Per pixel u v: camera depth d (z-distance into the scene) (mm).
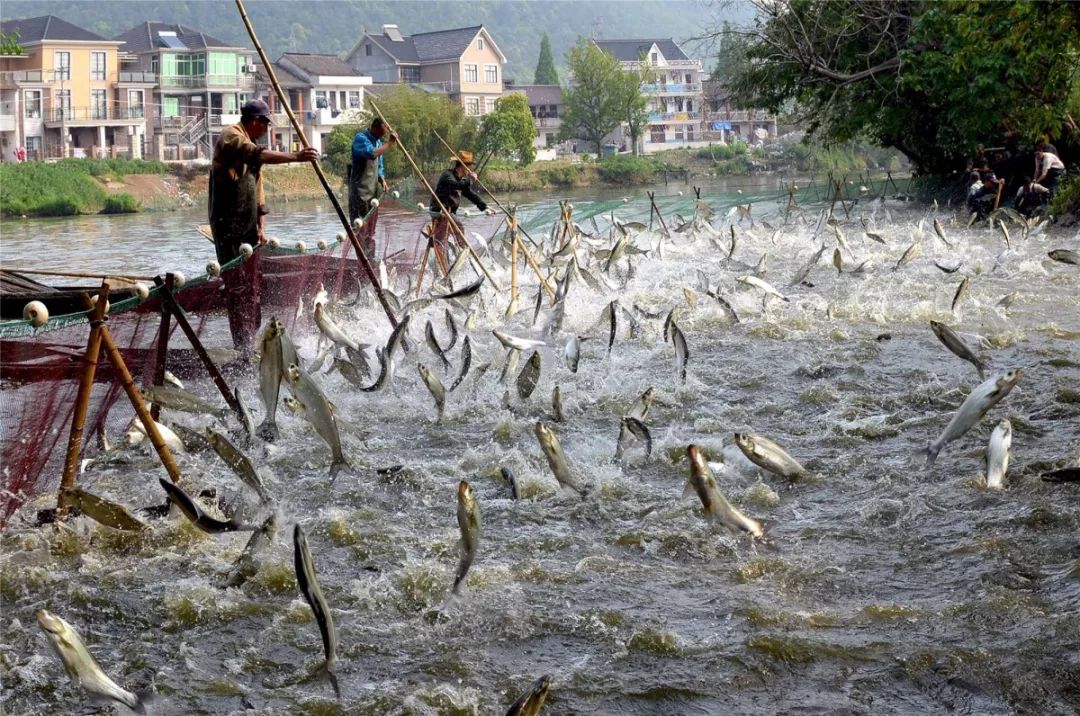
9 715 4688
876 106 29688
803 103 32156
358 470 7750
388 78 95750
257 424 8375
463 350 9180
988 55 24828
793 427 8594
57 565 6137
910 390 9547
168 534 6500
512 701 4746
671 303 13945
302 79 83750
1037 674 4816
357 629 5395
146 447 7988
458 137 65000
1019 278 15797
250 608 5629
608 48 116562
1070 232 21266
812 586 5773
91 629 5445
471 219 17109
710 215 20469
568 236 15781
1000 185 23344
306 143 9969
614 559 6176
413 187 20422
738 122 107375
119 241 31531
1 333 6266
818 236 21484
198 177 61500
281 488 7363
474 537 4793
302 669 5047
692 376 10172
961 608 5402
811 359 10703
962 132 27266
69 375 6555
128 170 58344
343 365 8109
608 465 7742
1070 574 5738
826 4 29297
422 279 14109
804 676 4906
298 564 4023
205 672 5020
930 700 4699
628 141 104812
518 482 7348
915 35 27406
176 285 7590
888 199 31500
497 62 96438
